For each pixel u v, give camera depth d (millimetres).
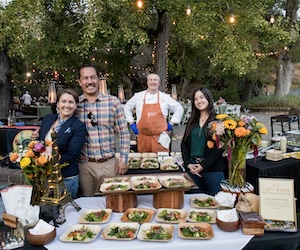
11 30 5355
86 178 2100
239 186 1628
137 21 6027
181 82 14797
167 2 6016
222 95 16516
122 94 8898
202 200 1646
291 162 2703
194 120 2357
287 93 14680
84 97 2051
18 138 3814
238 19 6410
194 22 6160
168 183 1589
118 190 1508
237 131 1521
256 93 17172
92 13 5488
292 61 14742
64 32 6637
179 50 10820
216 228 1346
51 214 1392
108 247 1201
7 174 4160
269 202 1393
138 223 1390
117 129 2154
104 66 9852
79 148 1874
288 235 1290
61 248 1196
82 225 1367
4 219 1345
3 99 9234
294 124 8891
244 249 1233
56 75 9219
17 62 9641
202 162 2197
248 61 6914
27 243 1237
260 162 2711
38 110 10469
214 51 7160
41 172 1449
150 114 3105
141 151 3205
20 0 5180
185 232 1290
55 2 5750
